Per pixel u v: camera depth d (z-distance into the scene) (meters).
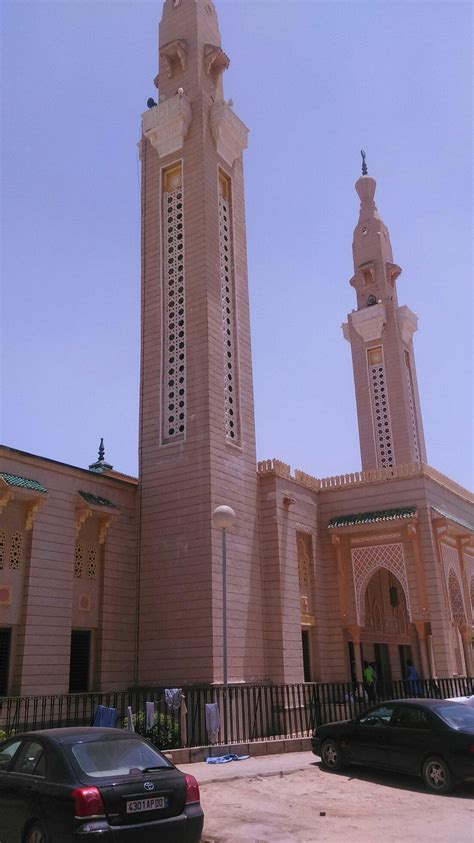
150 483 24.33
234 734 20.39
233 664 21.92
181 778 8.05
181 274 26.31
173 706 17.16
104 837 7.03
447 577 26.44
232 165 28.91
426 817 10.73
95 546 22.59
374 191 48.75
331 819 10.66
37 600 19.69
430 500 26.77
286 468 26.53
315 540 27.47
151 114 28.25
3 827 8.09
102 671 21.50
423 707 13.30
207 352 24.48
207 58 28.91
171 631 22.22
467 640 27.42
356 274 46.56
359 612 26.61
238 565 23.41
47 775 7.79
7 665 18.95
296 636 24.50
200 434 23.70
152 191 28.14
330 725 14.75
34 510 19.95
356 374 44.59
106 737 8.41
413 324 45.62
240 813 11.02
